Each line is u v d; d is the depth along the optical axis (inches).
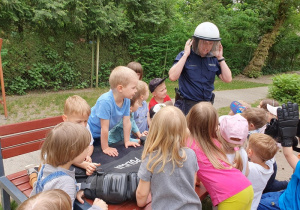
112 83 86.4
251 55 614.9
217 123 76.0
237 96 361.4
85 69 339.3
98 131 97.7
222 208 69.4
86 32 327.9
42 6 269.3
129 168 79.9
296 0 522.3
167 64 433.7
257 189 87.8
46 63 305.0
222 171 71.1
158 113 62.3
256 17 558.3
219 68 120.0
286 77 346.9
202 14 541.3
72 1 284.4
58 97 282.8
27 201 42.6
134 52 384.2
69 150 59.4
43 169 62.7
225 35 548.1
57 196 43.9
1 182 84.2
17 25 279.7
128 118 96.6
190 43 112.0
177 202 59.9
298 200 76.5
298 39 711.7
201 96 117.8
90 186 69.8
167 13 415.8
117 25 331.3
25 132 94.3
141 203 66.2
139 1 370.0
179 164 59.7
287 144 80.0
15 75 280.8
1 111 224.2
